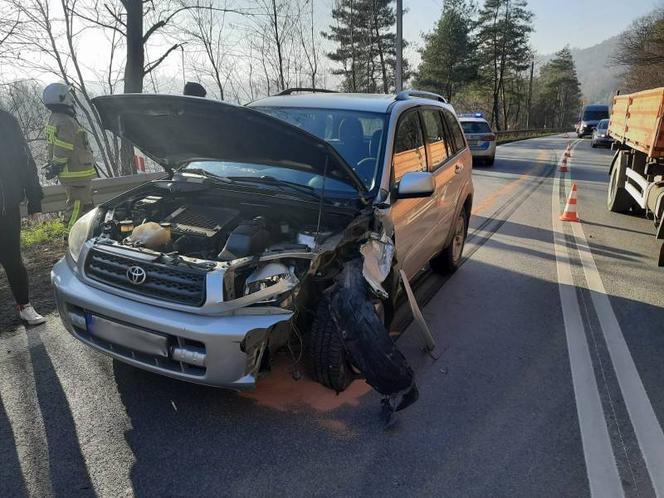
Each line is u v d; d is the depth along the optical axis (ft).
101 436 9.66
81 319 9.87
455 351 13.71
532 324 15.64
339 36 78.23
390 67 124.16
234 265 8.93
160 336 8.97
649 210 25.07
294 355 10.57
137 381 11.43
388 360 9.59
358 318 9.53
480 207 35.14
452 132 18.79
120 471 8.82
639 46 122.01
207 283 8.79
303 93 16.44
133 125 11.64
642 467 9.45
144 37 37.40
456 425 10.48
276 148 10.69
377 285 9.96
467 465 9.32
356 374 10.82
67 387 11.12
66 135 19.80
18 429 9.76
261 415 10.48
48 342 13.01
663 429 10.59
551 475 9.15
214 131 10.85
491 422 10.62
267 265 9.19
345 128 13.33
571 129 252.01
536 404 11.34
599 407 11.29
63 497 8.21
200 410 10.55
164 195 12.28
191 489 8.48
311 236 10.00
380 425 10.34
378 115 13.51
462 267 21.24
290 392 11.28
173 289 9.04
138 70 37.58
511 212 33.63
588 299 17.90
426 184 11.81
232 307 8.80
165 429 9.93
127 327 9.27
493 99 201.57
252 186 11.89
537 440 10.10
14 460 8.96
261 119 9.63
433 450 9.68
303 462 9.21
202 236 10.29
